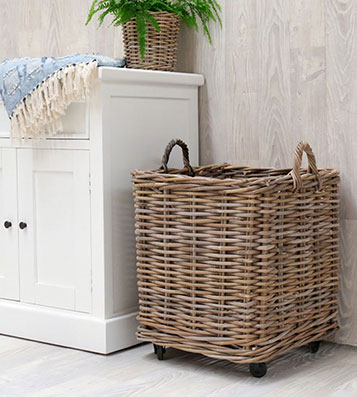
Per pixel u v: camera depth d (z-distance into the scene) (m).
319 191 1.98
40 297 2.24
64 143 2.14
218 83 2.38
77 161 2.12
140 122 2.20
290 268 1.91
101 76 2.03
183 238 1.92
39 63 2.14
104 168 2.07
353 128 2.11
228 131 2.37
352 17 2.09
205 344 1.91
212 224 1.86
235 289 1.85
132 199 2.18
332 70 2.13
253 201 1.80
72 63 2.08
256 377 1.88
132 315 2.17
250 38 2.29
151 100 2.23
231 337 1.87
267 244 1.83
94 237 2.10
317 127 2.18
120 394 1.76
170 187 1.91
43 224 2.22
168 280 1.97
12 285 2.30
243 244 1.82
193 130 2.40
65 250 2.18
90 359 2.05
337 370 1.94
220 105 2.38
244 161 2.34
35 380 1.87
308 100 2.19
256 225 1.82
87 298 2.13
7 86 2.20
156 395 1.76
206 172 2.23
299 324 1.97
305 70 2.19
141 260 2.03
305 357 2.06
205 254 1.88
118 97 2.12
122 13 2.24
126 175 2.15
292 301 1.93
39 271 2.24
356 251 2.13
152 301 2.03
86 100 2.08
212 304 1.88
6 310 2.31
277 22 2.23
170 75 2.27
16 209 2.28
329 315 2.09
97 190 2.08
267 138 2.28
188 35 2.43
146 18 2.23
